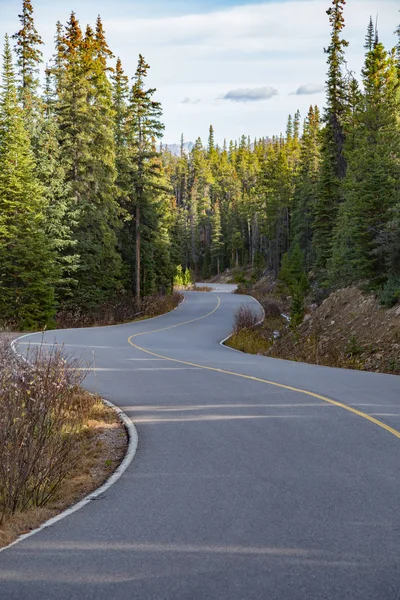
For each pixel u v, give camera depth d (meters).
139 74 45.38
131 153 47.25
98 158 39.69
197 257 139.50
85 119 38.12
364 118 37.06
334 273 32.56
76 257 37.41
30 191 34.22
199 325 38.88
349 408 9.73
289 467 6.56
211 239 137.88
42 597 3.68
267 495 5.61
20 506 5.73
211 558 4.19
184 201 146.50
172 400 11.39
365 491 5.63
